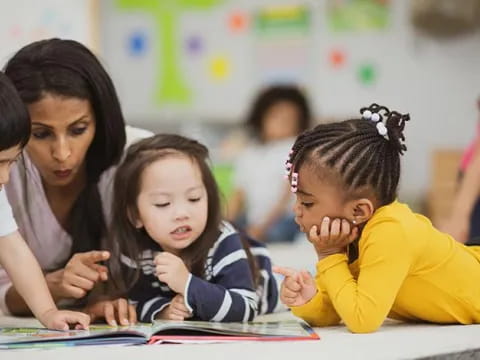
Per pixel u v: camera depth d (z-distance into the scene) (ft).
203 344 4.62
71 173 5.73
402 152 5.27
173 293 5.75
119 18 15.81
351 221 5.11
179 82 15.81
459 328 5.15
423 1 15.47
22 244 5.40
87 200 6.17
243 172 13.93
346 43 15.67
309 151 5.08
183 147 5.77
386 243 4.95
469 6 15.49
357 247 5.24
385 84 15.67
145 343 4.66
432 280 5.13
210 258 5.69
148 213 5.60
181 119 15.81
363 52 15.66
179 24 15.81
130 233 5.80
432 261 5.08
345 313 4.99
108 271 5.82
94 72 5.59
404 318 5.48
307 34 15.67
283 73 15.72
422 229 5.08
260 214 13.67
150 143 5.83
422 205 15.37
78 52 5.59
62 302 6.31
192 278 5.38
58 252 6.32
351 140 5.07
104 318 5.60
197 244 5.67
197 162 5.72
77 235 6.23
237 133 15.61
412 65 15.64
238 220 13.82
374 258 4.97
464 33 15.55
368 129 5.13
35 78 5.38
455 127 15.65
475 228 9.19
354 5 15.64
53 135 5.49
